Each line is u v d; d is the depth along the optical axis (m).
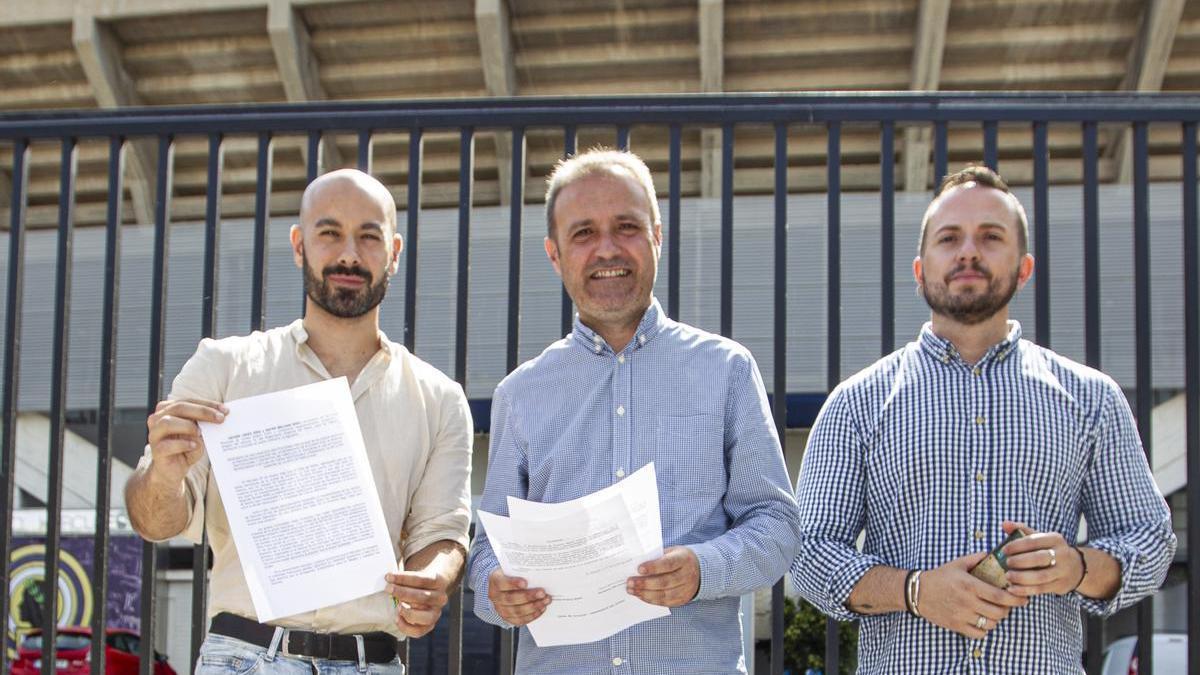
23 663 8.16
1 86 10.23
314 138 2.65
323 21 9.50
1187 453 2.50
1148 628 2.41
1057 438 2.29
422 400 2.43
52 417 2.63
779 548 2.13
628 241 2.29
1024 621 2.21
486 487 2.33
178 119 2.67
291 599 2.05
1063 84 9.63
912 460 2.33
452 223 7.67
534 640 2.14
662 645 2.13
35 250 8.60
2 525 2.65
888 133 2.56
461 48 9.64
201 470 2.26
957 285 2.37
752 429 2.24
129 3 9.40
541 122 2.60
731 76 9.75
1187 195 2.54
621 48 9.54
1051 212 7.40
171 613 8.52
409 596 2.08
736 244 7.52
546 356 2.38
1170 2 8.53
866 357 7.32
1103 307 7.37
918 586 2.15
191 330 8.01
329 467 2.12
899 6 8.91
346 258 2.33
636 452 2.24
